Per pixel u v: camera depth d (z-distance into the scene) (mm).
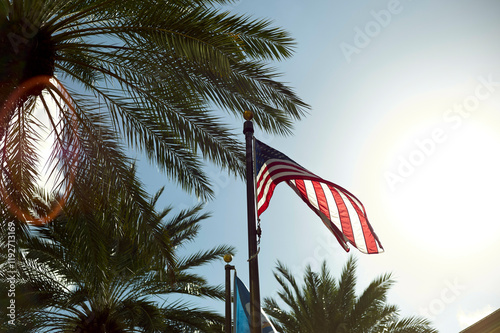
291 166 6109
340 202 6680
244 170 10047
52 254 14031
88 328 15648
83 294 15320
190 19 8141
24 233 9766
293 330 18609
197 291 16641
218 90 9586
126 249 14500
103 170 9508
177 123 9664
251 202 5340
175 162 10117
